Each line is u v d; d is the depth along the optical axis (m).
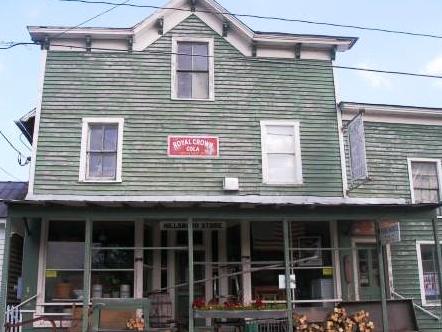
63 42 14.11
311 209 12.09
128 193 13.29
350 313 12.03
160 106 13.99
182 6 14.70
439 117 15.66
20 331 12.12
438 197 15.26
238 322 12.77
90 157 13.57
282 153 14.30
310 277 14.02
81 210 11.42
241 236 13.93
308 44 14.89
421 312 14.31
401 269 14.48
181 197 13.39
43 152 13.33
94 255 13.11
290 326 11.26
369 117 15.17
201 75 14.49
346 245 14.26
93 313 10.86
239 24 14.57
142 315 12.53
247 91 14.46
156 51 14.34
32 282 12.66
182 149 13.76
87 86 13.90
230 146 13.98
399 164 15.08
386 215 12.35
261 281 13.80
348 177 14.40
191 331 11.05
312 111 14.66
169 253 13.88
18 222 13.10
